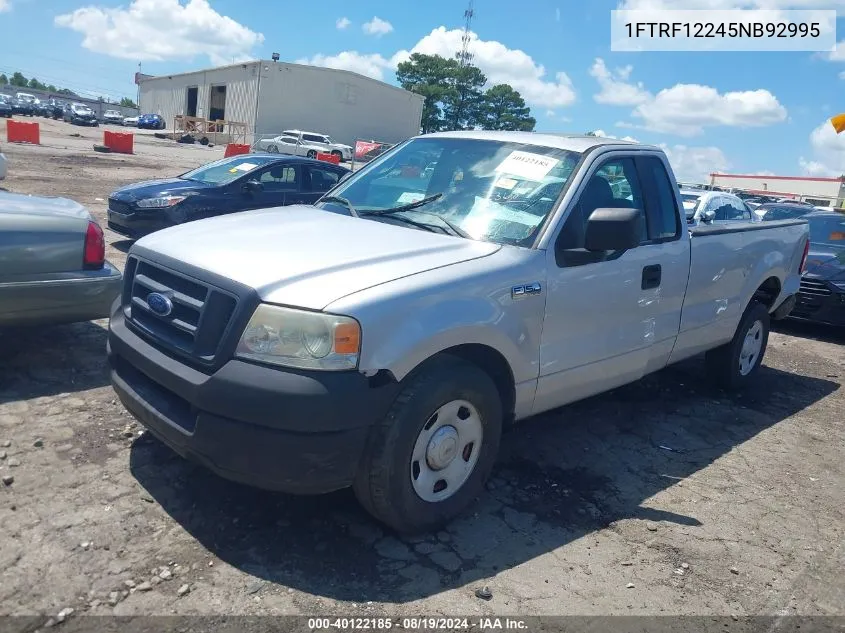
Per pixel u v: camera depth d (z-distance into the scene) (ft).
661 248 15.38
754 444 17.08
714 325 18.01
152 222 31.09
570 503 13.21
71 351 17.75
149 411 10.97
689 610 10.44
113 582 9.64
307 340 9.78
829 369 25.07
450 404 11.19
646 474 14.82
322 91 186.09
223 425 9.89
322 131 189.47
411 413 10.45
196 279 10.72
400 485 10.63
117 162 81.66
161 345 11.08
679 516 13.16
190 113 223.51
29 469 12.14
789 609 10.73
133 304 12.10
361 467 10.44
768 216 53.98
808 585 11.39
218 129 183.83
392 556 10.91
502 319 11.73
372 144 76.95
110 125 211.82
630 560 11.54
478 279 11.45
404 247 11.82
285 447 9.71
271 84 178.70
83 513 11.07
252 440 9.77
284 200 34.55
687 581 11.15
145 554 10.28
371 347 9.97
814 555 12.28
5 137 100.94
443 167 14.71
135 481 12.11
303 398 9.59
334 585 10.09
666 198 16.02
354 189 15.33
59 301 15.65
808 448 17.15
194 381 10.17
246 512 11.56
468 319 11.09
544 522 12.43
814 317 29.81
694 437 17.13
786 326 32.50
